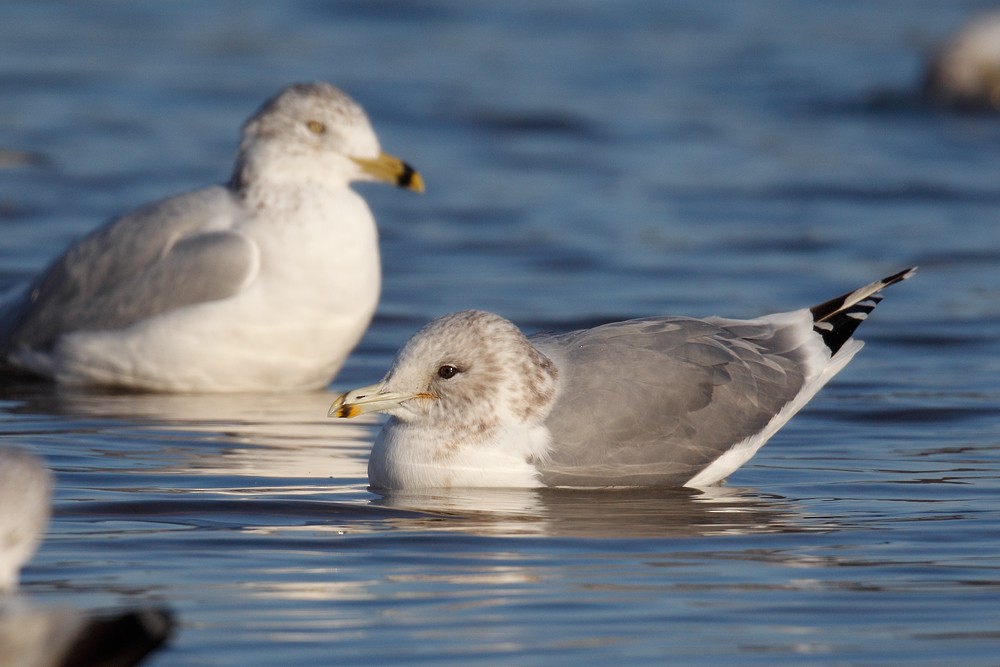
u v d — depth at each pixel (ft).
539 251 69.67
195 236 49.49
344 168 49.78
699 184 84.23
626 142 94.17
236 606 29.25
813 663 26.99
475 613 29.12
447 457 38.52
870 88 112.27
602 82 111.45
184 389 49.78
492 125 97.55
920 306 60.70
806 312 42.42
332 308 49.29
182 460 40.52
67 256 51.42
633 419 38.96
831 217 77.25
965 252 69.82
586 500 37.70
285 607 29.25
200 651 27.04
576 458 38.63
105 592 29.76
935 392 48.67
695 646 27.68
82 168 83.25
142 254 49.85
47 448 41.42
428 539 33.71
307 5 135.23
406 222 75.61
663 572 31.65
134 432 43.68
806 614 29.30
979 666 26.91
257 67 111.65
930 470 40.29
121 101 100.37
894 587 30.86
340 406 38.60
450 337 38.73
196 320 48.85
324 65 113.19
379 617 28.84
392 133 95.09
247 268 48.75
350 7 135.03
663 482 39.01
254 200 49.65
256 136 49.85
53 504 35.83
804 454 42.24
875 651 27.55
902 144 96.12
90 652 20.31
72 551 32.35
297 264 48.93
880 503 37.19
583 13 136.87
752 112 104.17
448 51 120.37
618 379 39.42
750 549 33.37
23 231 70.28
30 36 119.24
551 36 127.65
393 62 115.34
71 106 98.53
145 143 89.66
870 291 42.57
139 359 49.47
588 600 29.91
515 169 87.20
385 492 38.14
